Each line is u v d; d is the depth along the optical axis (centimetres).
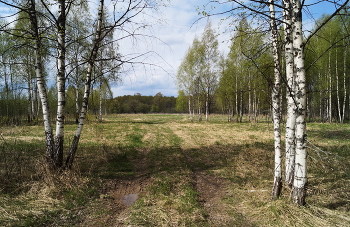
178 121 3291
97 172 668
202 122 3020
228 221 407
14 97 2120
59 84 567
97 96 2842
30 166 604
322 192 511
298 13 388
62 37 562
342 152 953
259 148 1096
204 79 2862
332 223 366
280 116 486
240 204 481
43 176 524
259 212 427
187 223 391
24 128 1603
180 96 3744
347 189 528
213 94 3080
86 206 451
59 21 561
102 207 453
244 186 591
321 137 1420
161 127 2200
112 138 1339
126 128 1944
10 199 439
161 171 707
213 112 6194
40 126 1836
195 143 1270
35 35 557
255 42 502
